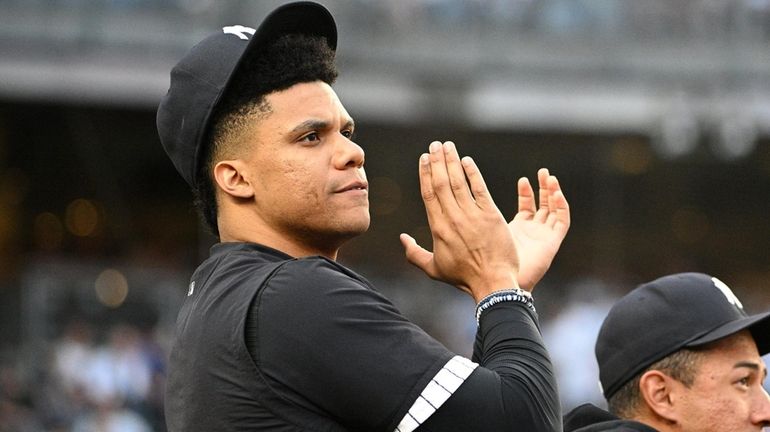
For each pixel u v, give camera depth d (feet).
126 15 162.71
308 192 26.00
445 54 173.78
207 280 26.61
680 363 35.70
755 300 212.02
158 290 151.02
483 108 178.29
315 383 23.93
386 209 228.84
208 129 26.76
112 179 209.77
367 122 180.34
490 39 174.81
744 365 35.81
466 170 26.66
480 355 25.43
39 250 208.33
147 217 214.90
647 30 176.96
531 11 175.73
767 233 247.29
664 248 244.42
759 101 177.68
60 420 133.59
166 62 164.45
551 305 178.81
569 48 176.55
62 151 204.95
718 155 188.65
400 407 23.59
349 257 223.10
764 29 176.45
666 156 210.18
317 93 26.37
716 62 176.76
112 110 196.03
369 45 171.32
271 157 26.08
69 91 165.07
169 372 27.02
